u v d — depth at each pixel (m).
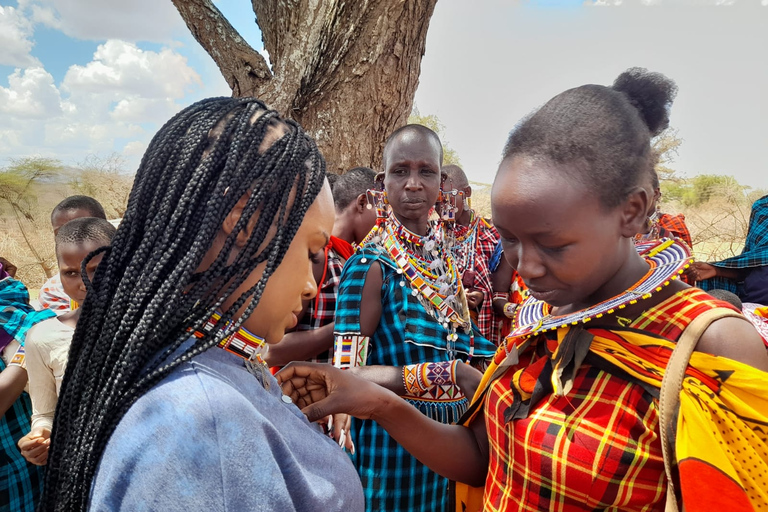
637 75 1.15
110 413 0.83
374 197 2.41
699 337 1.02
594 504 1.10
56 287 3.42
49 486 0.99
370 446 2.16
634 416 1.07
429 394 2.10
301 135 1.03
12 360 2.43
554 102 1.08
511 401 1.28
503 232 1.11
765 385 0.95
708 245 8.80
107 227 2.41
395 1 4.23
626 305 1.12
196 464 0.76
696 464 0.95
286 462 0.89
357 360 2.13
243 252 0.93
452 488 1.56
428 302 2.22
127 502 0.75
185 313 0.88
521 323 1.35
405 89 4.54
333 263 2.79
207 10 4.80
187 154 0.95
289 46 4.50
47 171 17.84
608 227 1.05
